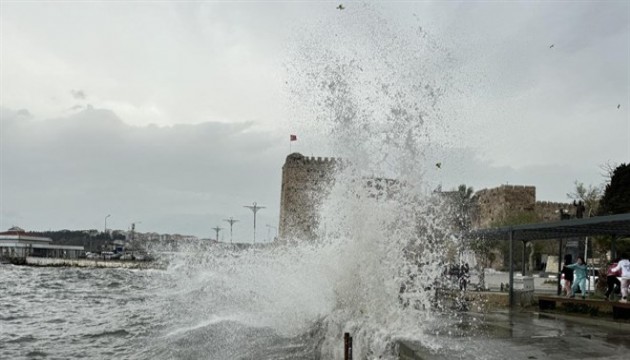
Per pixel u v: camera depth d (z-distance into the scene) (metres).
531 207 73.50
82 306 31.33
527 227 20.23
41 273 78.44
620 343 11.54
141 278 66.00
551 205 74.12
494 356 9.91
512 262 20.97
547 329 13.70
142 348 16.02
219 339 14.93
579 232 21.16
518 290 20.91
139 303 31.52
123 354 15.60
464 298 20.92
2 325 22.97
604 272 26.86
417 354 9.94
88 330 20.73
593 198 53.75
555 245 56.59
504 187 73.38
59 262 110.38
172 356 14.00
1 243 139.12
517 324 14.68
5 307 31.11
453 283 21.12
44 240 150.62
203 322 18.38
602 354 10.24
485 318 16.06
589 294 23.45
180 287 40.00
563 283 23.00
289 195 63.78
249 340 14.11
